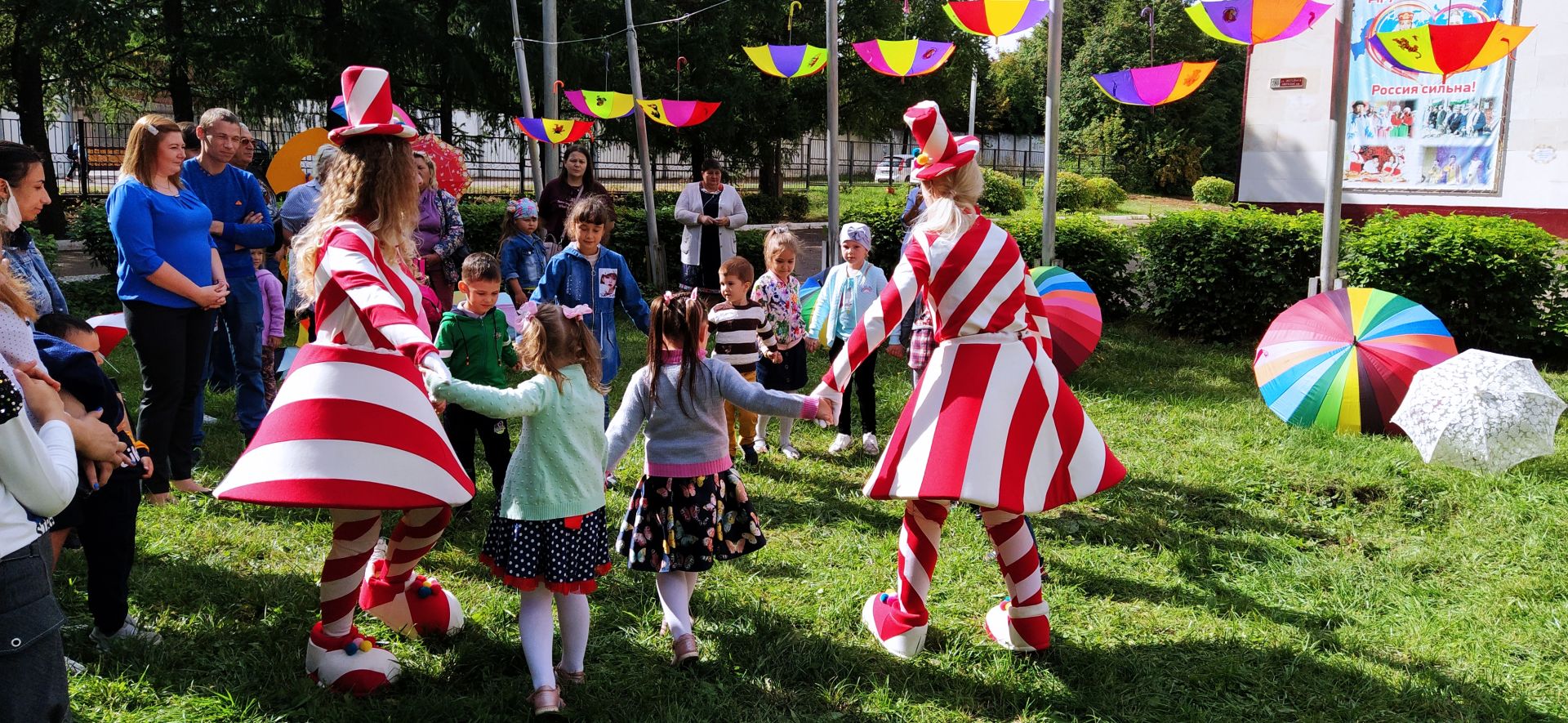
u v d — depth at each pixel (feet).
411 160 9.79
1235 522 16.30
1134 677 11.40
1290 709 10.78
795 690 11.04
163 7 61.87
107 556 11.01
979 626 12.53
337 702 10.33
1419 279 28.71
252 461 9.09
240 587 12.86
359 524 10.07
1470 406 16.37
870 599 12.67
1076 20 152.66
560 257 17.69
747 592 13.29
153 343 15.05
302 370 9.52
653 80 71.10
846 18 86.12
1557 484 17.24
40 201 13.29
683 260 32.07
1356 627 12.67
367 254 9.34
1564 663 11.68
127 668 10.81
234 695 10.48
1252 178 56.95
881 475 10.84
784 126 83.92
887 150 149.28
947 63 91.50
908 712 10.66
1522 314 28.32
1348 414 19.98
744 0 76.13
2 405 6.47
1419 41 21.90
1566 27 49.29
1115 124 134.10
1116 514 16.65
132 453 10.36
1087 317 19.66
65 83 68.69
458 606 11.95
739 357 18.56
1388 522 16.16
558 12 64.95
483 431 15.75
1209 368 27.48
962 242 10.60
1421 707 10.80
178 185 15.67
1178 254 31.55
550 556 10.29
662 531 11.33
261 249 18.75
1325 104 54.49
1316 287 23.82
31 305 8.16
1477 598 13.39
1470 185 52.37
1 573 6.77
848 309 19.85
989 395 10.53
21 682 6.95
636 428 11.60
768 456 19.67
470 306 15.30
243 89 60.34
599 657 11.55
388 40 62.08
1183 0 134.41
